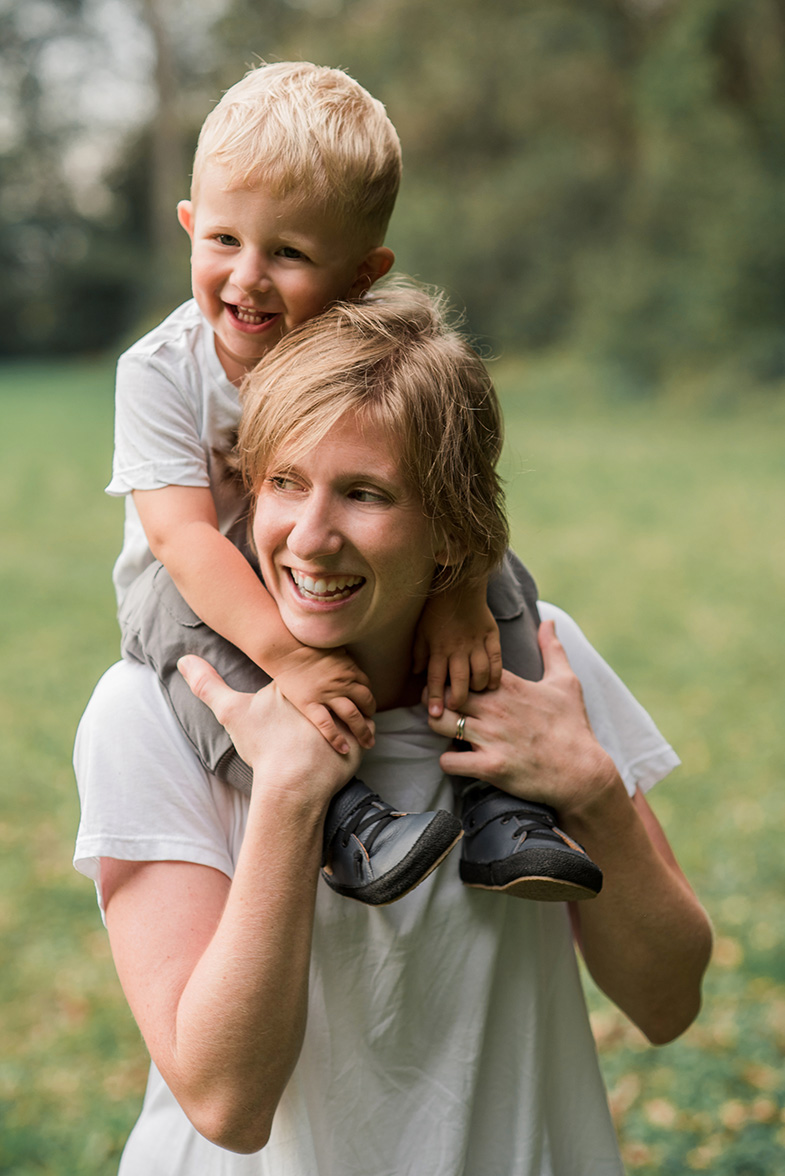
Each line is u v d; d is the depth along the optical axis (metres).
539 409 23.16
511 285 30.11
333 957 1.44
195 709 1.45
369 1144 1.43
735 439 18.94
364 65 32.19
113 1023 4.05
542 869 1.36
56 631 9.38
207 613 1.53
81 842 1.39
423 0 30.73
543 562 11.27
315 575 1.35
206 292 1.88
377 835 1.37
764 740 6.50
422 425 1.32
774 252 21.58
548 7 30.41
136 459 1.79
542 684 1.58
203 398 1.88
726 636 8.66
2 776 6.25
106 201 47.50
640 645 8.52
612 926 1.58
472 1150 1.50
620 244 26.06
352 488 1.33
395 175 1.95
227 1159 1.43
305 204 1.80
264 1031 1.28
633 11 30.12
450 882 1.48
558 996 1.62
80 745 1.50
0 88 46.62
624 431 20.33
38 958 4.48
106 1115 3.52
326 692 1.40
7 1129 3.45
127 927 1.38
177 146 44.16
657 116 24.16
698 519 13.01
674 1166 3.22
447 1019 1.47
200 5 43.47
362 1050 1.44
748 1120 3.39
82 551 12.63
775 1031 3.80
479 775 1.48
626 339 23.59
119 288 44.75
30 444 20.73
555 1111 1.60
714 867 5.00
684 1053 3.72
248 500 1.80
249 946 1.28
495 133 32.12
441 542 1.41
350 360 1.33
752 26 24.34
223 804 1.46
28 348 44.94
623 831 1.53
